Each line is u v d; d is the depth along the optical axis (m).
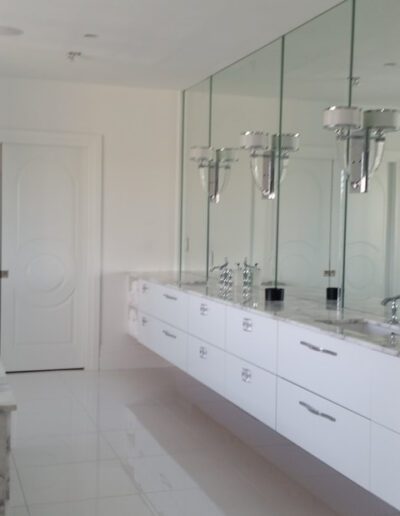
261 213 5.14
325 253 4.39
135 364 6.59
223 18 4.22
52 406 5.21
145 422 4.84
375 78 3.87
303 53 4.54
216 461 4.07
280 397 3.63
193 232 6.32
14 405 2.46
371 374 2.87
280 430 3.63
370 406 2.87
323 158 4.39
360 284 4.04
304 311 3.88
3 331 6.29
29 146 6.26
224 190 5.69
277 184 4.93
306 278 4.59
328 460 3.18
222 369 4.38
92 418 4.91
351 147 4.07
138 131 6.47
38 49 5.03
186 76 5.91
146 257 6.57
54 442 4.36
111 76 5.96
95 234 6.39
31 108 6.15
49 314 6.41
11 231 6.27
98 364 6.49
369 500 3.53
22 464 3.95
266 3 3.92
